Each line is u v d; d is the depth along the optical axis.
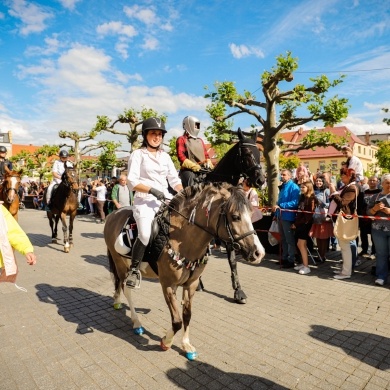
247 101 10.93
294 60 9.25
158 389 2.70
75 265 6.86
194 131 4.72
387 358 3.14
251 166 4.48
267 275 6.02
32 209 22.38
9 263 2.65
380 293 4.95
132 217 3.38
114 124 17.52
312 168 49.66
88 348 3.36
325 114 9.73
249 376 2.87
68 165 8.73
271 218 7.71
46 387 2.73
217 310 4.36
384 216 5.29
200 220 2.79
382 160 42.25
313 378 2.84
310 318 4.07
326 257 7.38
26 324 3.94
